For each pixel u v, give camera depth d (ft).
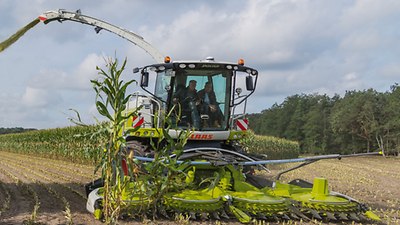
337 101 274.77
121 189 20.90
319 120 261.03
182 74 29.30
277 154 109.19
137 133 28.25
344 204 23.32
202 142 30.01
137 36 37.81
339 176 56.44
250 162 26.20
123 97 20.79
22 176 48.16
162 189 21.99
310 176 54.90
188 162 23.75
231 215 23.11
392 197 36.76
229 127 30.45
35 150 103.91
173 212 22.58
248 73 30.58
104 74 20.38
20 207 27.73
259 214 22.66
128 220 22.15
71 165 67.15
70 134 76.64
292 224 22.56
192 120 29.55
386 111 200.44
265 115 343.67
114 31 38.01
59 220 23.02
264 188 25.82
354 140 222.48
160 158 22.31
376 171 70.03
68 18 37.40
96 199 22.40
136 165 21.86
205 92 29.91
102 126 21.27
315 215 22.98
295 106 308.81
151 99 29.37
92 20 37.88
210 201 22.25
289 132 295.28
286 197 24.68
